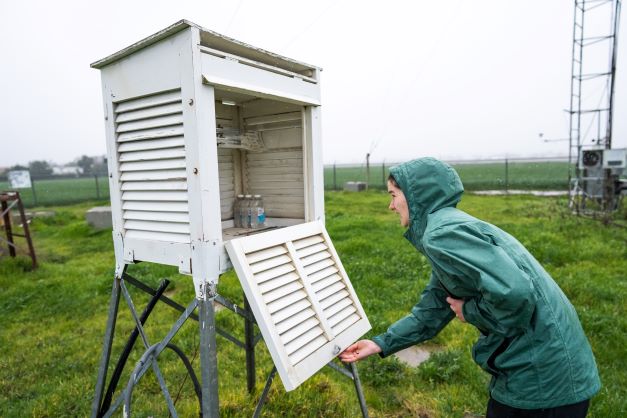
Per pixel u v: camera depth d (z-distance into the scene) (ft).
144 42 5.17
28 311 15.97
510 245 4.83
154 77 5.27
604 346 10.68
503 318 4.36
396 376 9.84
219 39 5.22
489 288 4.18
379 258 20.04
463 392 9.14
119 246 6.23
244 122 8.39
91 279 19.52
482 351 5.15
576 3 37.24
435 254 4.67
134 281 6.68
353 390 9.50
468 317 4.89
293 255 5.90
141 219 5.86
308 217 7.16
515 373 4.73
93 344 12.66
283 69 6.85
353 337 6.07
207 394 5.07
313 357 5.22
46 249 27.89
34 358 11.89
